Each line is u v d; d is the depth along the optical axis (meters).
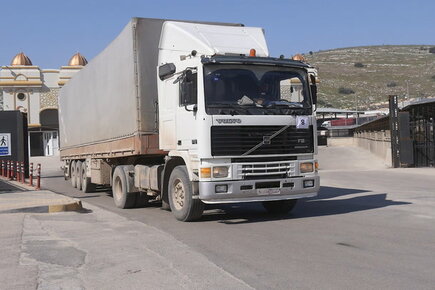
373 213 11.12
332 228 9.24
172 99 10.59
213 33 11.16
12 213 11.90
